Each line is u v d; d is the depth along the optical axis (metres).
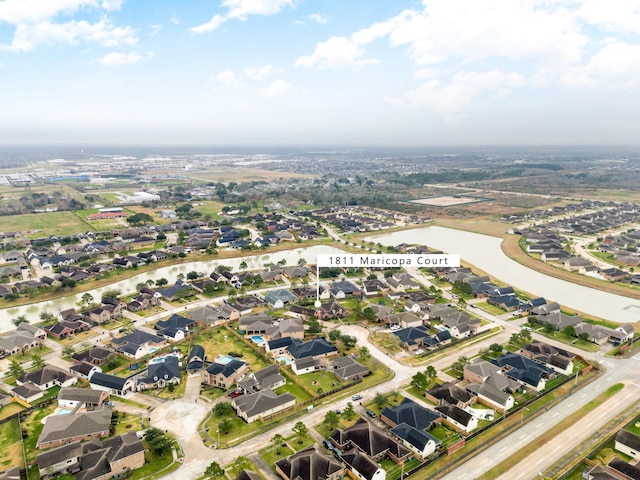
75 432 109.56
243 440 110.88
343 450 106.94
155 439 105.31
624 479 97.44
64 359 153.50
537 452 107.50
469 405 128.12
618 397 130.88
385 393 132.00
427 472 100.50
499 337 172.88
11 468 97.06
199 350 153.38
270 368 139.75
